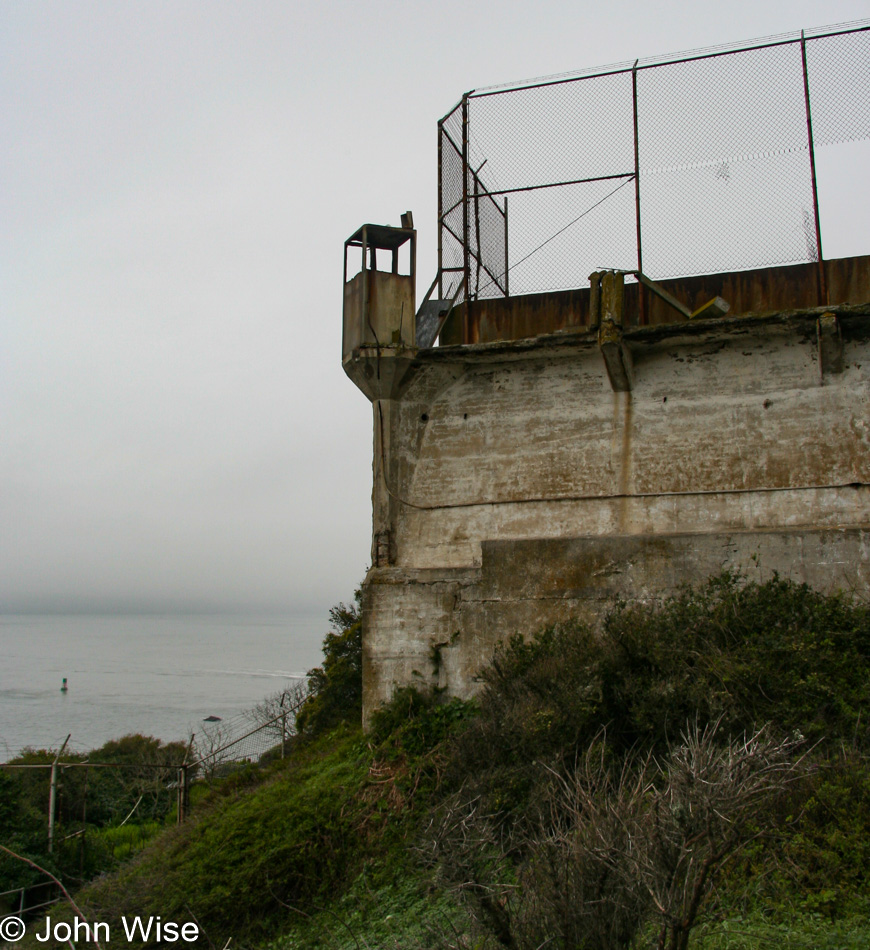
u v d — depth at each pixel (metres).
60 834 17.11
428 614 10.89
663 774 5.81
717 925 5.01
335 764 10.56
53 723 70.88
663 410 11.00
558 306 12.02
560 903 4.35
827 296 10.74
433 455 11.88
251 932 7.98
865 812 5.80
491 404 11.80
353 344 11.88
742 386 10.73
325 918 7.62
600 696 7.83
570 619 9.66
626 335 10.77
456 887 4.70
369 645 11.06
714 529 10.44
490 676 9.54
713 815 4.16
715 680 7.62
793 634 8.05
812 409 10.36
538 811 6.04
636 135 11.96
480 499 11.52
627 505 10.88
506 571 10.59
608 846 4.30
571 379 11.51
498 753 8.16
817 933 4.87
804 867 5.51
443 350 11.60
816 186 11.04
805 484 10.19
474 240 13.25
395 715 10.30
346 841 8.61
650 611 9.09
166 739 56.91
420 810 8.42
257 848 8.88
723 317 10.47
